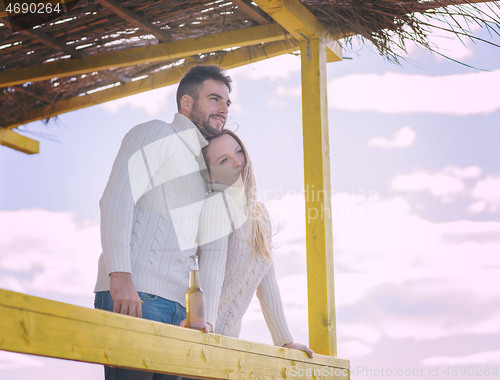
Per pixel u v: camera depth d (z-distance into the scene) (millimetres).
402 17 3168
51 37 3545
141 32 3521
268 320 2568
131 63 3637
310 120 3164
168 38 3512
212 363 1958
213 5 3277
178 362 1827
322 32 3234
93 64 3717
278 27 3291
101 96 4199
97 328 1594
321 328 2953
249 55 3566
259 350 2188
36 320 1442
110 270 1909
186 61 3814
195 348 1895
